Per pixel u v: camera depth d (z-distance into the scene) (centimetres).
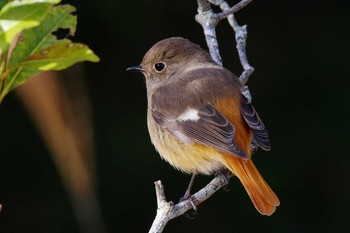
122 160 1162
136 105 1203
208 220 1162
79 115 1086
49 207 1139
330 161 1191
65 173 1076
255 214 1155
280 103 1233
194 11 1250
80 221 1134
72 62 470
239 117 773
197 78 820
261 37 1273
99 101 1195
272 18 1282
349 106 1218
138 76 1211
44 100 1001
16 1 431
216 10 1276
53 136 1029
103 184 1147
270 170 1185
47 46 492
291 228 1160
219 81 805
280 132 1210
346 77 1238
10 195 1145
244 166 741
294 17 1280
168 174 1159
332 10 1277
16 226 1143
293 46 1266
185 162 820
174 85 830
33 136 1154
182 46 871
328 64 1249
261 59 1262
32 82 991
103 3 1213
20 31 448
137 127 1186
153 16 1238
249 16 1284
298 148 1197
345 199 1174
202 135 774
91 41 1214
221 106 780
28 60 462
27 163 1151
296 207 1173
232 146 739
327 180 1185
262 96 1239
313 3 1280
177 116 807
